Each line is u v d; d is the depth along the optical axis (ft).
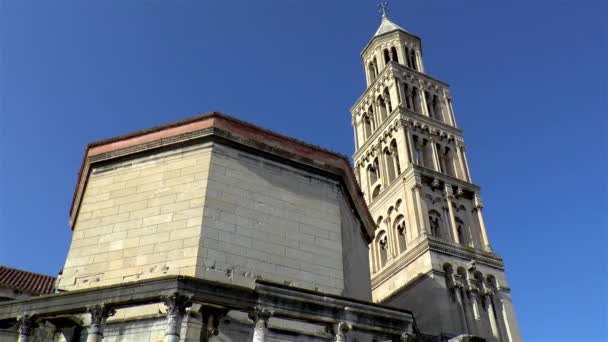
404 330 69.00
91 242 78.13
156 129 87.25
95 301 60.18
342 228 90.63
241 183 81.35
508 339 161.27
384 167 211.00
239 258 74.43
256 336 59.16
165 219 76.84
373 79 253.03
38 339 65.72
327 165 91.56
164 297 58.03
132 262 74.02
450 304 159.02
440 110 230.07
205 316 65.21
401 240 187.21
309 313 63.57
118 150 87.04
